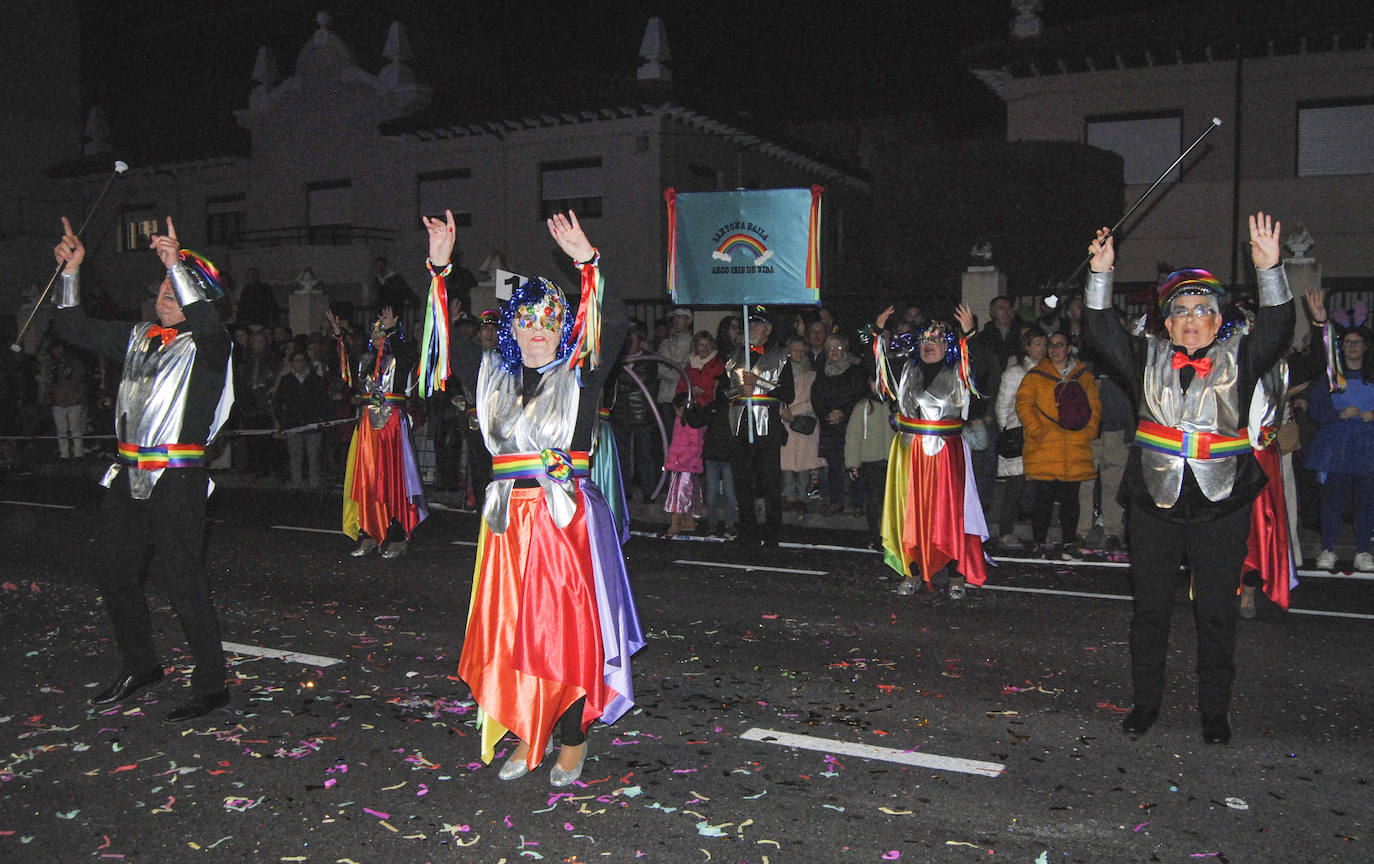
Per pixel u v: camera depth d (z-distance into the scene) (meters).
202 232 28.44
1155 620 5.33
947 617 7.59
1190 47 19.80
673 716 5.56
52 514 12.70
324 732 5.37
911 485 8.09
